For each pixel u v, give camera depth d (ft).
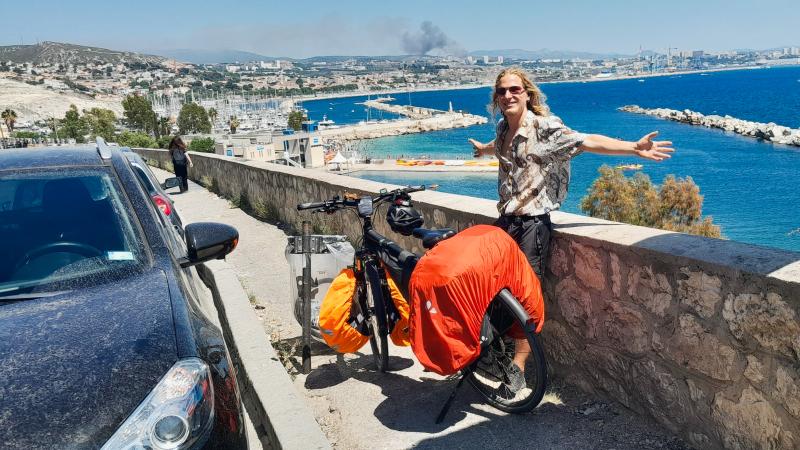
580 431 10.97
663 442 10.17
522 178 11.51
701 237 10.22
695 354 9.47
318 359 15.64
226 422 7.32
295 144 372.58
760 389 8.46
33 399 6.42
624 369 11.05
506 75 11.30
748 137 399.65
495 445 10.90
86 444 6.14
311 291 15.64
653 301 10.14
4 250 9.39
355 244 24.06
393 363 14.96
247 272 24.77
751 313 8.40
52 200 10.40
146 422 6.49
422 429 11.75
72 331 7.48
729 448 9.15
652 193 98.78
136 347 7.26
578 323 12.07
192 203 46.55
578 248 11.73
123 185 11.09
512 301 10.68
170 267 9.37
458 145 515.09
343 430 12.04
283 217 33.58
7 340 7.30
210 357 7.88
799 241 169.17
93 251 9.48
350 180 25.53
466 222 15.10
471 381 12.46
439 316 10.62
